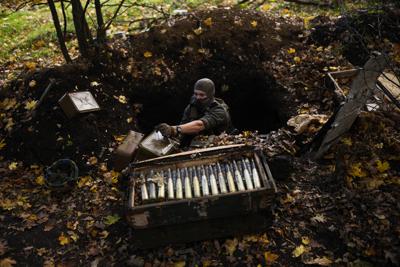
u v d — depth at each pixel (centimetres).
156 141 361
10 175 410
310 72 487
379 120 379
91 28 675
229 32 533
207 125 388
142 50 511
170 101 511
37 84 461
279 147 366
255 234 318
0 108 468
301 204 338
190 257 309
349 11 564
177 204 285
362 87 341
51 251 330
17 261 324
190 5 757
